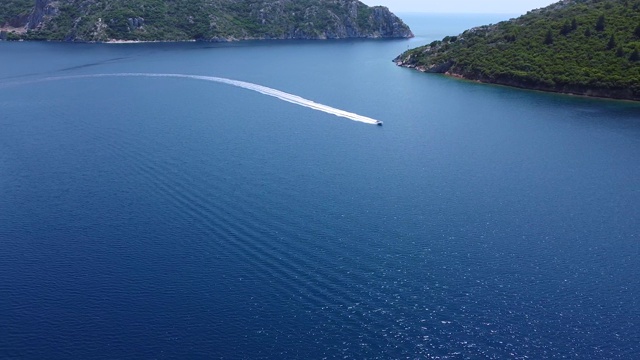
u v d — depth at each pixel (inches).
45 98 5442.9
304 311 2069.4
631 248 2573.8
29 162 3555.6
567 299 2186.3
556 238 2657.5
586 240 2642.7
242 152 3769.7
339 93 5984.3
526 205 3014.3
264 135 4202.8
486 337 1963.6
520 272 2363.4
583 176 3452.3
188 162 3548.2
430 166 3587.6
